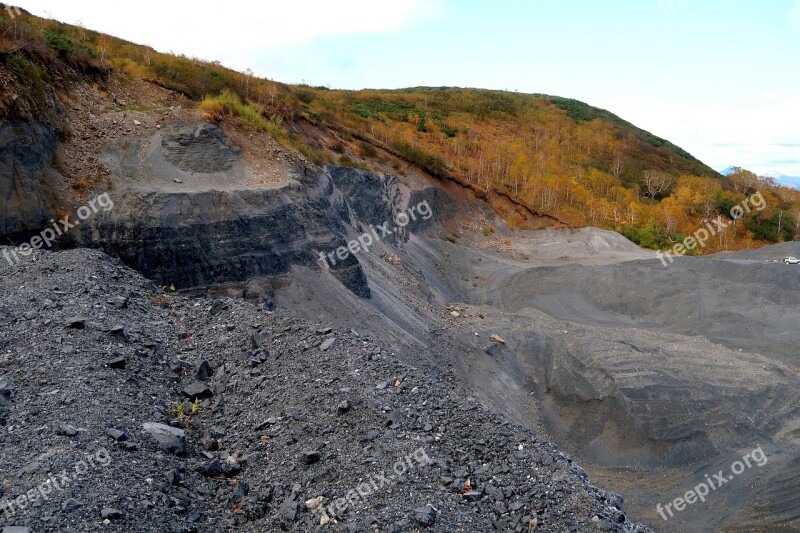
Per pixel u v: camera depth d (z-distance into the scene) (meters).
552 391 20.02
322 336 9.52
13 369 7.06
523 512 6.20
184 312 10.46
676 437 16.62
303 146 25.73
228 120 20.48
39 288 9.40
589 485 6.96
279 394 7.92
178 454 6.50
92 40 25.89
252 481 6.40
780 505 14.24
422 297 25.81
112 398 6.92
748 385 19.05
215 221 15.97
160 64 25.31
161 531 5.09
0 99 14.13
